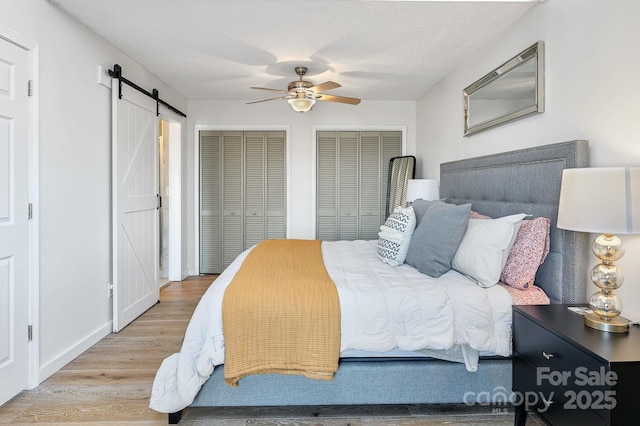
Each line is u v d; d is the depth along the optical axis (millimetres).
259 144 4922
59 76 2373
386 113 4922
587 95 1896
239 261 2590
